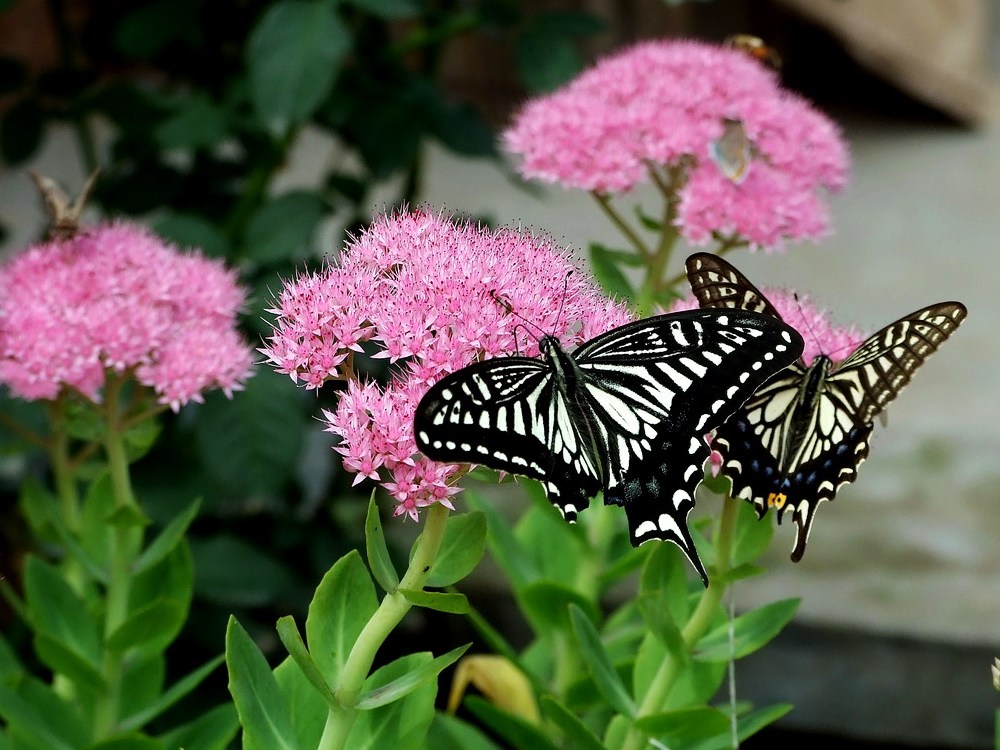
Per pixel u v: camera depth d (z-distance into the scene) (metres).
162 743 0.54
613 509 0.61
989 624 0.72
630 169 0.60
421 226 0.49
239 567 0.66
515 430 0.45
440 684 0.77
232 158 0.75
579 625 0.54
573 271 0.50
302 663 0.46
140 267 0.58
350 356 0.48
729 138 0.59
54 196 0.58
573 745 0.62
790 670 0.74
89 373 0.56
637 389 0.47
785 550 0.78
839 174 0.63
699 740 0.54
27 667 0.71
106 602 0.60
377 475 0.46
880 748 0.75
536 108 0.63
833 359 0.51
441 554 0.47
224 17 0.74
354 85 0.71
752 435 0.48
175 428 0.68
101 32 0.76
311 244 0.71
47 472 0.74
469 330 0.47
